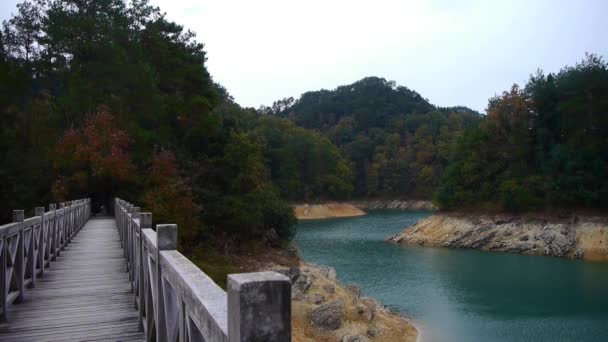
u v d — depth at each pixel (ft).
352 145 404.77
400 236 176.14
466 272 112.57
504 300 85.35
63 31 94.79
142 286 19.44
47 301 24.53
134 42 107.86
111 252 40.88
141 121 102.27
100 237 51.34
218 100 123.03
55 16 96.78
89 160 86.84
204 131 110.11
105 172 86.69
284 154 303.89
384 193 378.32
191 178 102.17
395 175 374.63
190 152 112.06
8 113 89.51
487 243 155.43
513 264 123.85
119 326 20.34
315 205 303.27
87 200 77.41
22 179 87.40
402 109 492.95
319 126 505.66
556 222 154.71
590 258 133.80
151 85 99.35
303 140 317.63
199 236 99.50
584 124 165.78
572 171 159.02
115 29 101.30
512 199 166.30
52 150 89.81
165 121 109.40
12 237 21.94
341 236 182.80
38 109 93.86
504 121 187.73
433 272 112.78
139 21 117.70
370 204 372.58
